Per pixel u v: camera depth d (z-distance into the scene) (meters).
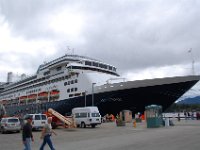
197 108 68.69
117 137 18.64
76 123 33.62
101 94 48.84
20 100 74.69
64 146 14.52
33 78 69.00
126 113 41.56
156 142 14.51
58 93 57.25
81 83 52.31
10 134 25.42
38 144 16.33
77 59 57.81
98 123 32.66
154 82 43.88
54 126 31.48
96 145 14.36
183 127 26.19
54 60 61.38
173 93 44.56
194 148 11.71
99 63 58.31
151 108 28.28
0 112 51.50
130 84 45.56
